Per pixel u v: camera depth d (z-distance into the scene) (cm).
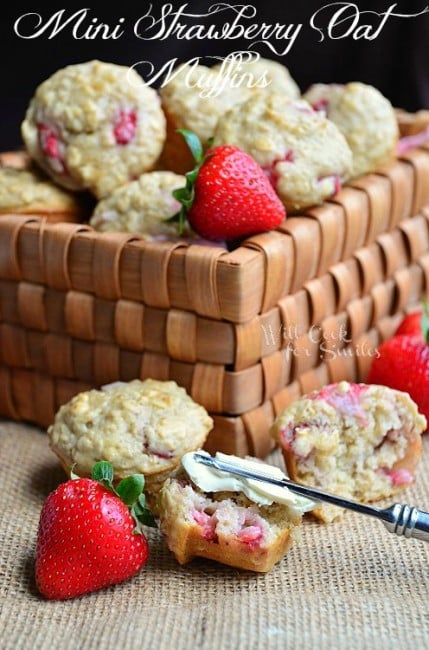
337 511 52
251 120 57
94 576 48
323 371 58
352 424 53
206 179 54
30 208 58
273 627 47
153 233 56
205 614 48
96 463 49
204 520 49
